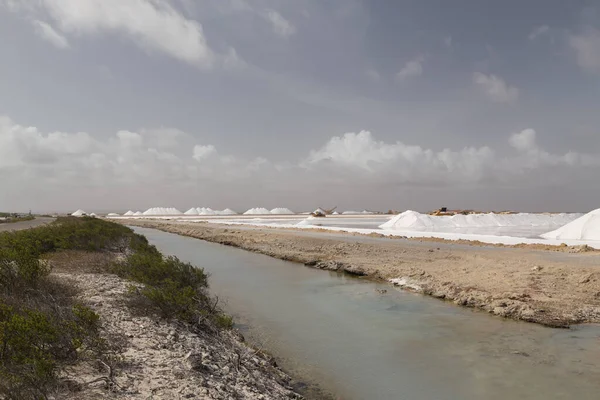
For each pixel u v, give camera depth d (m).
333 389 6.46
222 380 5.46
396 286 14.72
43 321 5.15
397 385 6.58
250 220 82.62
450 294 12.55
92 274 11.96
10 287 7.27
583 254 17.89
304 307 11.71
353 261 19.16
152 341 6.43
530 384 6.54
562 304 10.84
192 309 8.39
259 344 8.52
